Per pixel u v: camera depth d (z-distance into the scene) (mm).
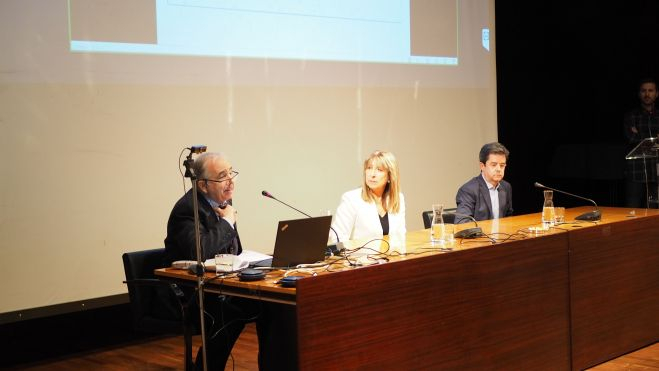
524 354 3311
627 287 3854
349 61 5320
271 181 4914
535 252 3359
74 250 4090
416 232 3752
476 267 3100
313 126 5125
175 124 4457
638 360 3758
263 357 3141
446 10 5965
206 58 4578
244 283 2674
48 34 3975
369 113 5453
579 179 7059
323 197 5199
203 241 3156
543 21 6734
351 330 2641
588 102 7121
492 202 4336
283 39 4945
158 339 4578
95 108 4148
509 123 6578
